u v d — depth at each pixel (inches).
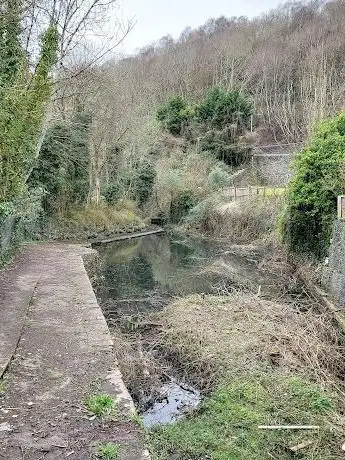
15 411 165.9
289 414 201.8
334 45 1365.7
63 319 279.0
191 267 639.8
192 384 261.9
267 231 808.3
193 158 1310.3
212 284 522.6
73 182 900.0
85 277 414.3
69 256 550.6
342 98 885.2
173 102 1578.5
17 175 466.3
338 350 289.3
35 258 528.1
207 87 1903.3
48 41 491.8
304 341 285.9
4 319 271.7
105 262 687.1
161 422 216.7
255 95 1708.9
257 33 2188.7
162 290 499.8
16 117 395.5
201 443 187.0
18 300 318.7
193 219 1083.3
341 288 387.5
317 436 184.1
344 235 392.5
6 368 201.0
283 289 481.1
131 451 144.4
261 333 303.7
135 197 1235.9
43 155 784.3
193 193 1182.9
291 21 2166.6
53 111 724.7
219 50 2118.6
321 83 816.9
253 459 174.2
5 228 486.0
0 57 380.5
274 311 354.6
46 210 824.3
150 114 1596.9
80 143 899.4
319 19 1974.7
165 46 2426.2
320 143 524.1
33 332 253.1
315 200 506.0
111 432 155.1
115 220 1042.7
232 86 1749.5
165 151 1376.7
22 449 142.0
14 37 410.6
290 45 1835.6
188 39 2466.8
